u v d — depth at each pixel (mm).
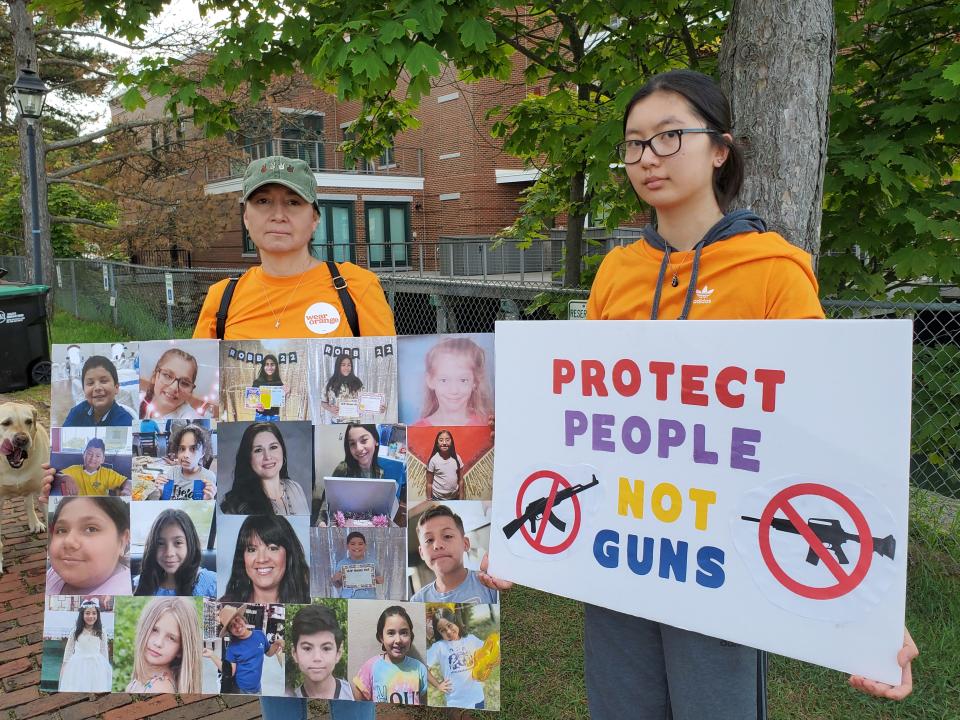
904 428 1166
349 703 2012
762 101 2545
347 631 1914
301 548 1912
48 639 1967
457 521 1864
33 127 11336
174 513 1938
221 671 1949
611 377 1478
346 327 2121
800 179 2549
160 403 1930
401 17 3266
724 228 1459
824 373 1232
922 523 3531
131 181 18016
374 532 1892
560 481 1562
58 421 1945
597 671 1591
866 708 2588
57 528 1951
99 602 1961
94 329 13375
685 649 1429
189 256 23844
